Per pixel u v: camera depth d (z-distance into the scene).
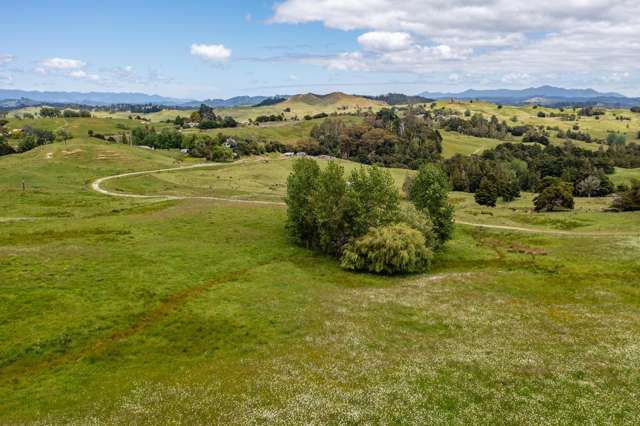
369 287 53.00
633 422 21.81
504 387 25.39
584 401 23.77
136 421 22.41
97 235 65.88
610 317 38.94
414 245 61.16
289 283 51.22
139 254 56.66
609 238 73.75
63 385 28.16
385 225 65.88
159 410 23.48
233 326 37.69
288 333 36.09
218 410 23.11
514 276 56.00
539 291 49.31
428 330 35.88
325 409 22.86
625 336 33.56
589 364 28.33
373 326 36.75
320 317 39.22
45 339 33.72
